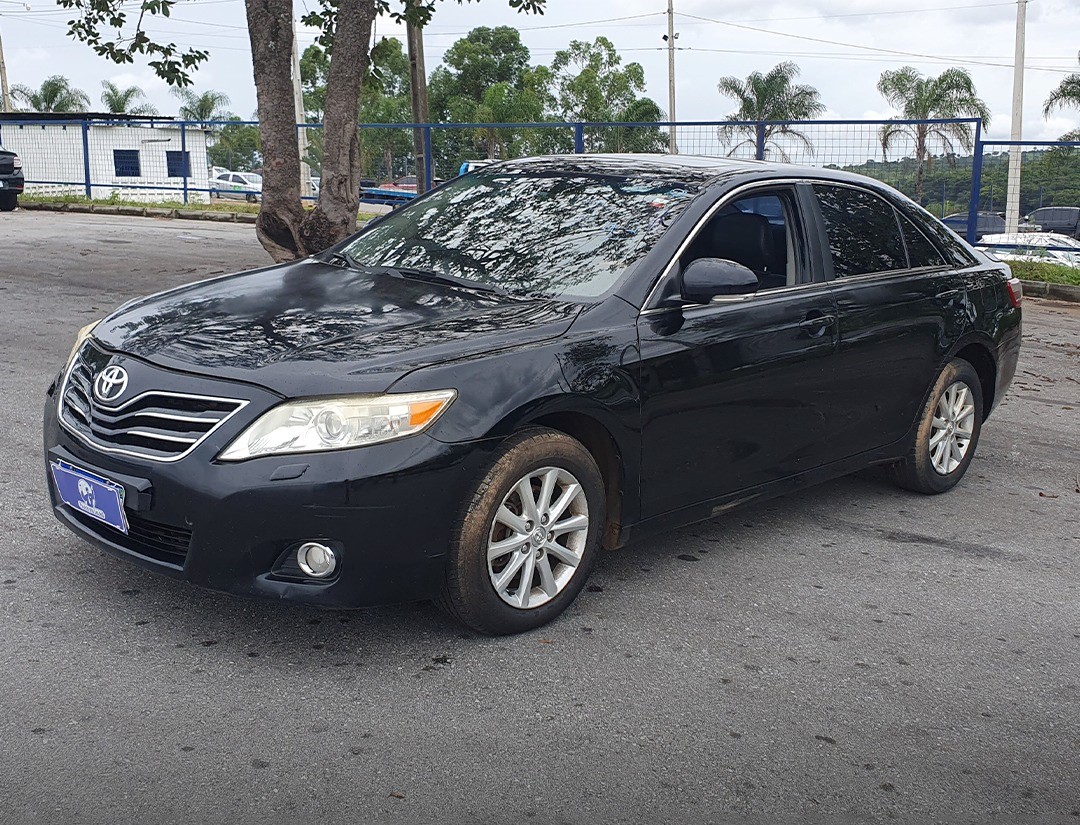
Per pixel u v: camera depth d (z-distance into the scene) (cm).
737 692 356
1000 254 1514
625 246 434
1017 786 310
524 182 502
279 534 334
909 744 330
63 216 2288
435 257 461
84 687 336
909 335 523
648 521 422
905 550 496
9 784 284
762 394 450
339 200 1044
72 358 412
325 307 406
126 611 389
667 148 2073
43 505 489
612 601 422
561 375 376
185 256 1489
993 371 594
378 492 336
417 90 2136
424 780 297
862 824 288
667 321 415
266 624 385
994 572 475
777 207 483
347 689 344
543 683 354
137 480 347
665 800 294
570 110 7575
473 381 356
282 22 1027
